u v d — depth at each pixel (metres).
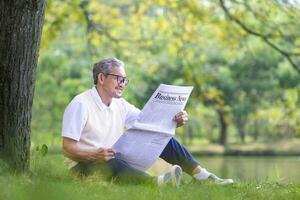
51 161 10.26
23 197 5.90
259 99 67.88
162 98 8.67
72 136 8.66
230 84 65.50
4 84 8.18
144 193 7.30
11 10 8.15
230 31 23.97
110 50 26.39
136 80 51.25
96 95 8.91
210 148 71.94
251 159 60.09
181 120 8.75
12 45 8.16
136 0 25.83
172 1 23.83
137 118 8.72
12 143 8.19
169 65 57.62
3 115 8.18
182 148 8.95
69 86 49.97
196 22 24.06
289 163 50.72
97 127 8.86
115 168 8.58
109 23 26.22
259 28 23.52
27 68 8.27
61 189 6.05
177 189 7.85
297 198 7.83
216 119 75.31
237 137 83.19
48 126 42.00
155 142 8.71
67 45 57.25
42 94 48.62
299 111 27.42
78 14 23.61
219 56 64.12
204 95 25.84
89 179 8.07
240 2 22.75
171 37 24.36
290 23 23.16
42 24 8.37
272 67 65.44
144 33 26.39
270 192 8.08
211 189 7.88
